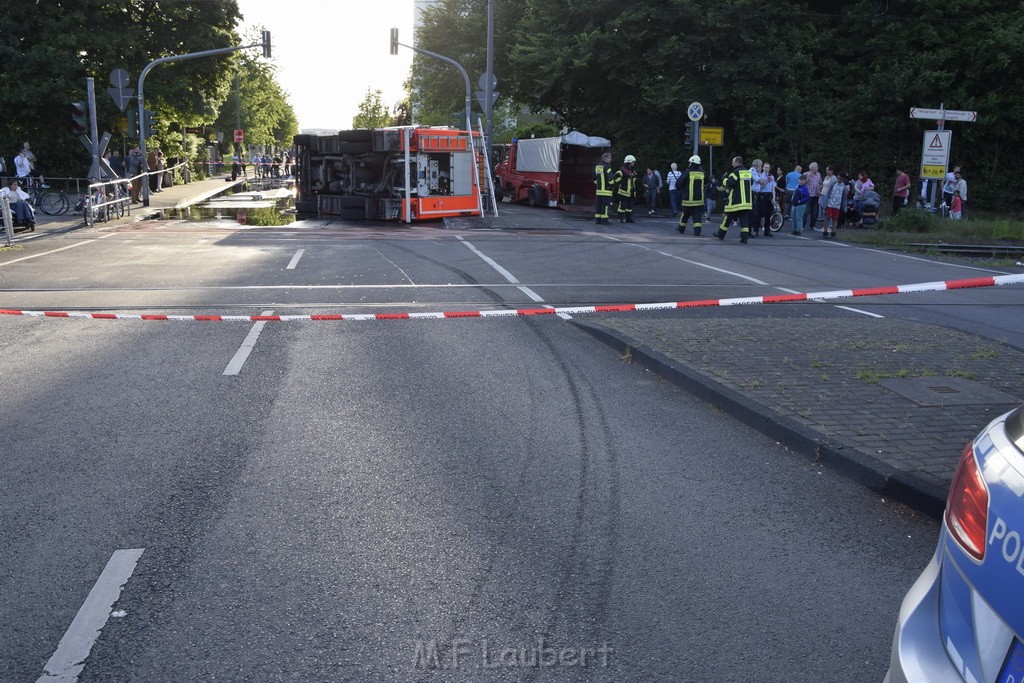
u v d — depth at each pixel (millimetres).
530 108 42438
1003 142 33625
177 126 45406
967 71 32500
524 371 7922
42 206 26391
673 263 16328
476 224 23844
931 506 4793
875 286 13961
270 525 4625
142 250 17359
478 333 9547
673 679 3283
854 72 34000
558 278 13992
